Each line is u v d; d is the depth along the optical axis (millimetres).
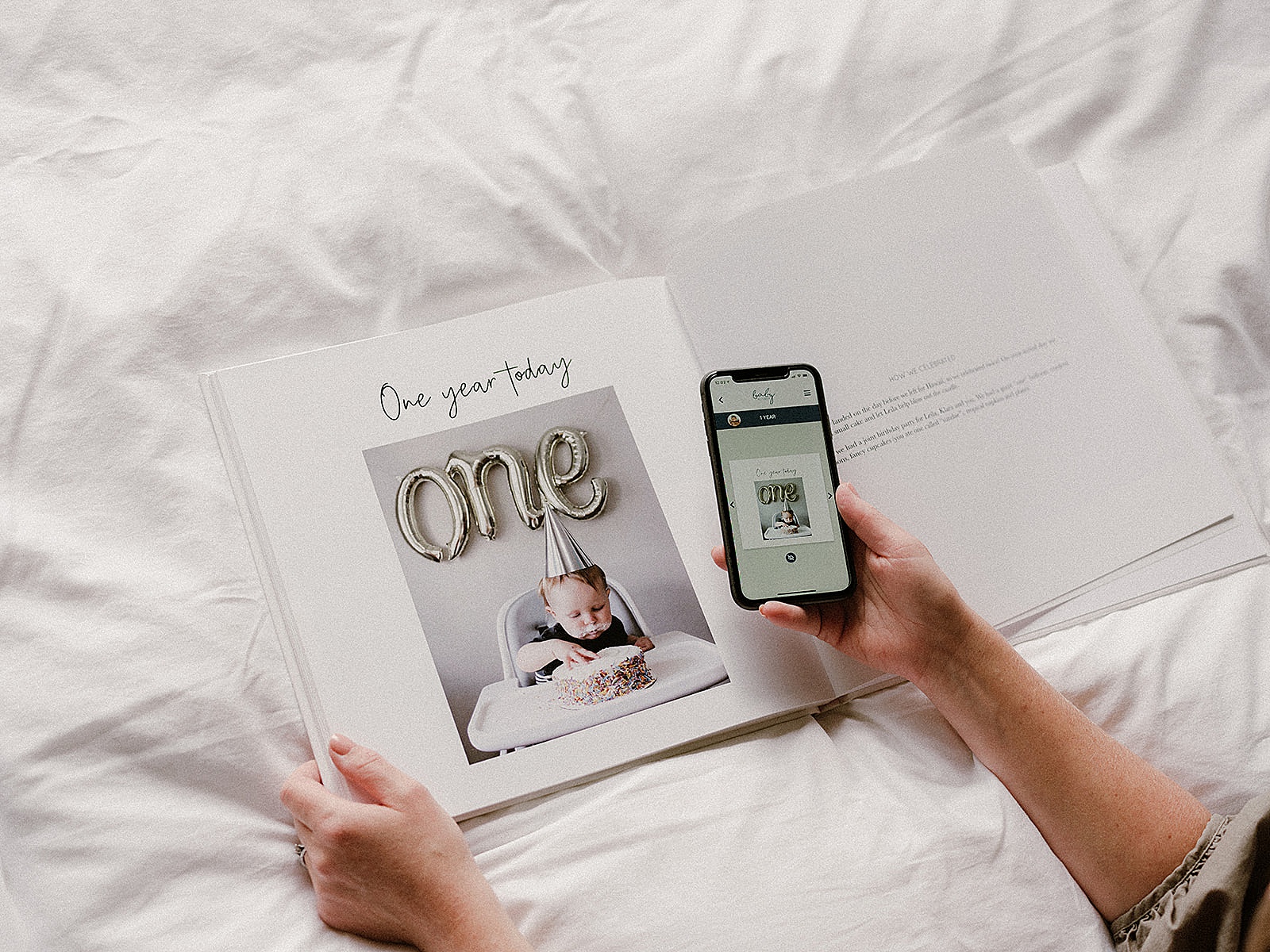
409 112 675
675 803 564
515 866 551
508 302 662
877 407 640
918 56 730
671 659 590
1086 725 569
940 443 638
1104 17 731
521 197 668
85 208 627
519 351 624
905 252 663
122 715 552
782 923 545
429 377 612
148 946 525
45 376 595
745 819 563
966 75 729
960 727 582
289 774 569
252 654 577
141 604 569
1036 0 741
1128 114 734
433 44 691
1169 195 718
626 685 584
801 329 644
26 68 644
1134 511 639
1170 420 652
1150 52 740
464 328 622
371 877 521
